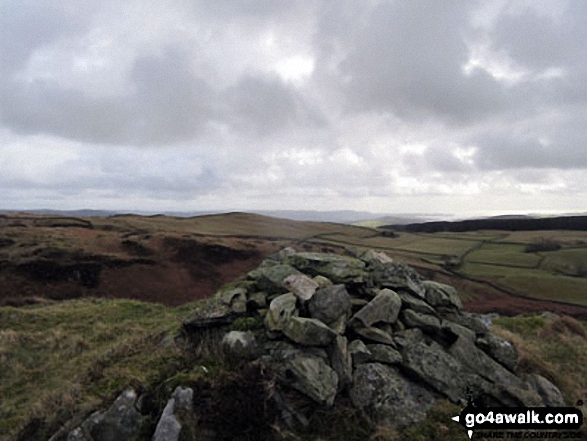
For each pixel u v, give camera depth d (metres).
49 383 10.45
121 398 7.31
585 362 12.87
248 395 7.42
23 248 44.50
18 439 7.24
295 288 10.51
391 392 8.20
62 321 17.70
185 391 7.19
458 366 9.41
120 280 40.88
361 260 14.05
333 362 8.51
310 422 7.53
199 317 10.04
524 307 48.25
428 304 12.16
